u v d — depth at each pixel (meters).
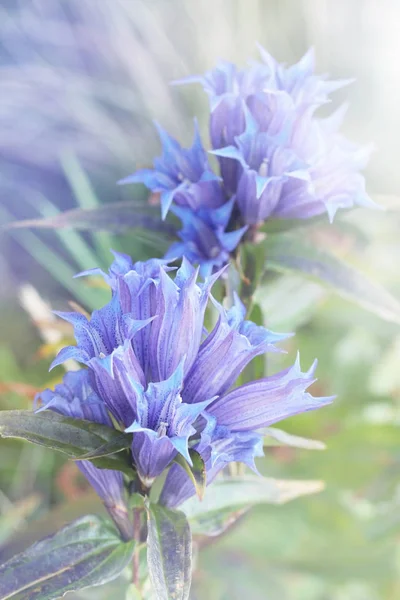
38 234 0.62
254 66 0.35
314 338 0.52
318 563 0.43
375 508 0.45
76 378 0.29
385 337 0.52
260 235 0.36
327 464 0.46
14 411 0.29
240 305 0.29
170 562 0.29
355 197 0.34
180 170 0.35
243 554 0.43
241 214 0.35
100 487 0.30
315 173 0.34
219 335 0.28
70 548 0.30
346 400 0.49
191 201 0.35
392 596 0.43
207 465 0.28
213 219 0.35
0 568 0.29
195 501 0.32
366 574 0.43
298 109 0.34
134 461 0.29
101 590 0.37
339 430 0.46
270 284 0.41
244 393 0.29
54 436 0.29
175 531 0.29
